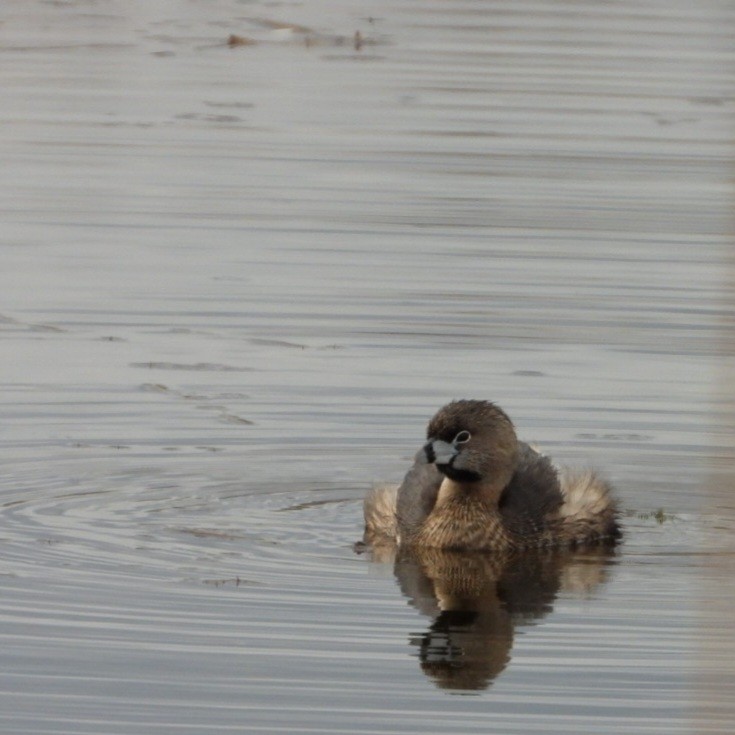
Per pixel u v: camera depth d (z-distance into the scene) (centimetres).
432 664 1085
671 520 1412
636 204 2389
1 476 1455
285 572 1261
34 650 1095
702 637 1130
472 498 1359
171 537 1330
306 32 3597
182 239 2220
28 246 2173
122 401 1656
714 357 1791
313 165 2595
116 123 2834
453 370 1755
